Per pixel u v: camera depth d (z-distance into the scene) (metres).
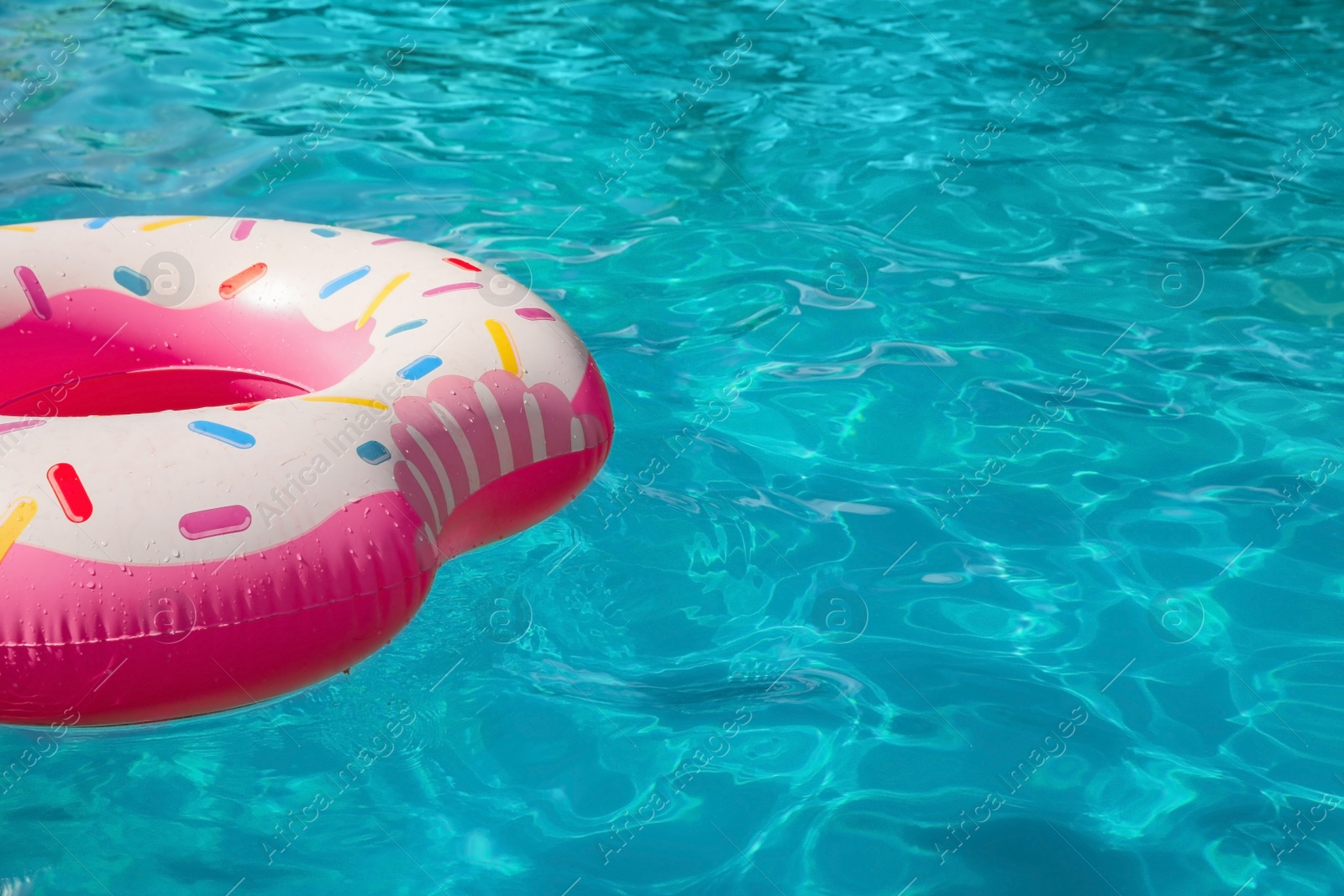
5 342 2.45
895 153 4.30
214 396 2.56
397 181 4.06
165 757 1.95
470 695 2.08
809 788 1.90
